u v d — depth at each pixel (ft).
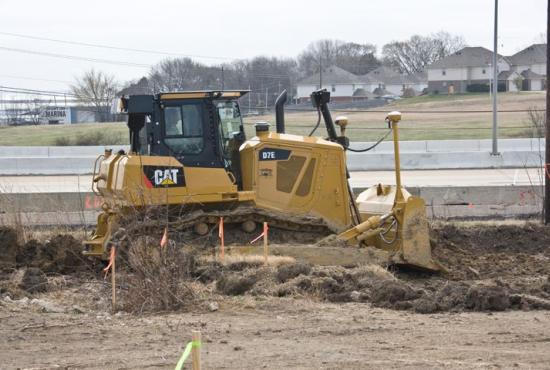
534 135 305.94
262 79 553.23
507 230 108.37
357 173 206.28
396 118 83.92
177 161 84.23
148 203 81.10
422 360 50.19
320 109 91.45
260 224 86.69
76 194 125.39
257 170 86.74
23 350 54.19
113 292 68.03
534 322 61.41
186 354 36.09
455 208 132.26
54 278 80.69
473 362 49.67
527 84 590.55
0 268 86.28
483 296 66.44
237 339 56.65
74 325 61.41
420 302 66.28
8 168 210.38
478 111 419.33
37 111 485.15
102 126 377.09
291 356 51.60
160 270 68.80
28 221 114.01
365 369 48.21
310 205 87.66
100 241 85.81
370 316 63.93
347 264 82.48
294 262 78.79
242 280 72.84
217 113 86.07
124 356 52.34
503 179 185.78
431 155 217.15
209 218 84.43
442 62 592.19
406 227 83.05
